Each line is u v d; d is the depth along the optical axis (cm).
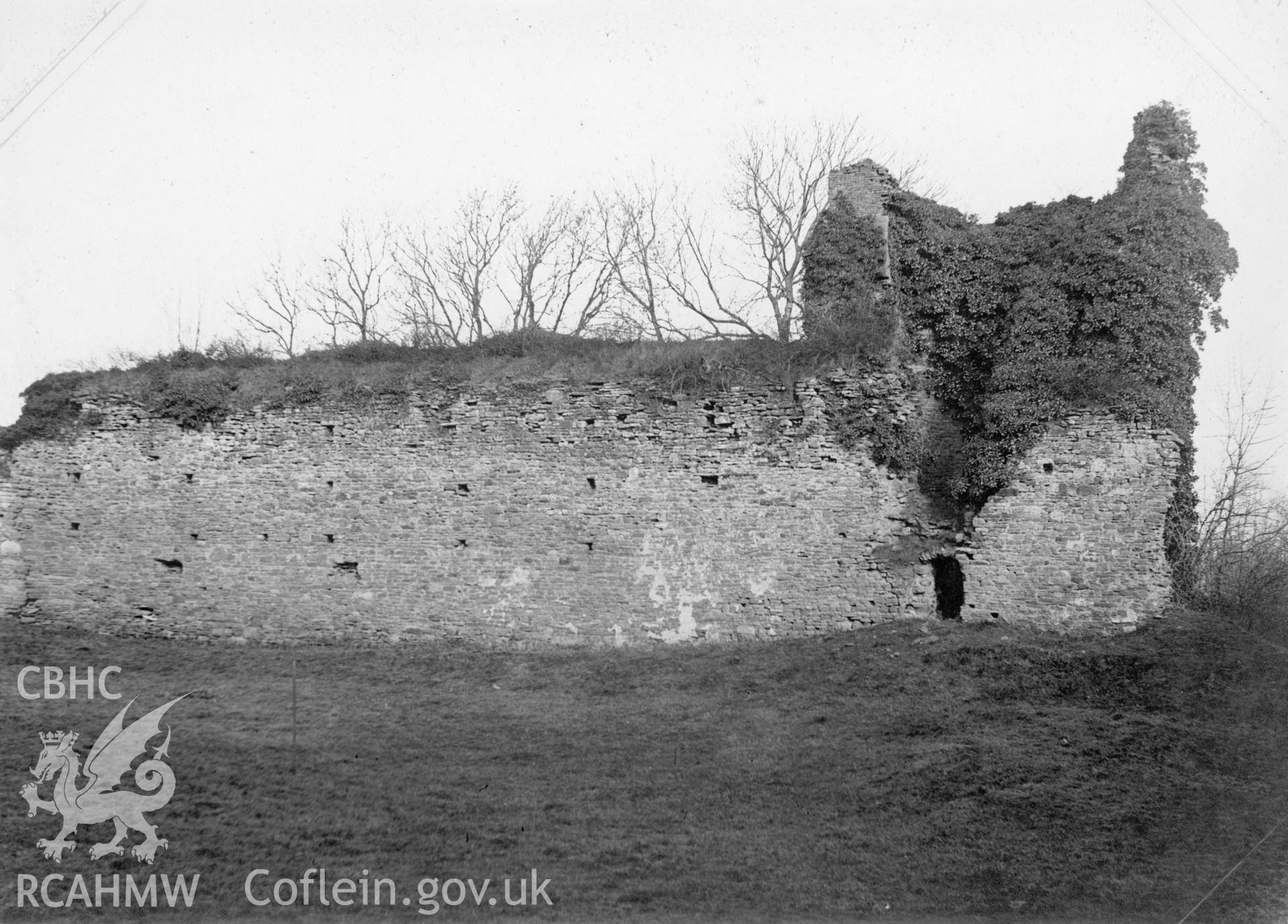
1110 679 1647
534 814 1397
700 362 2027
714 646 1939
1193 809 1365
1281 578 2078
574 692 1811
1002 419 1877
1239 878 1251
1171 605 1791
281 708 1772
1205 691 1616
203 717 1727
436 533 2089
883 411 1945
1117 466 1817
